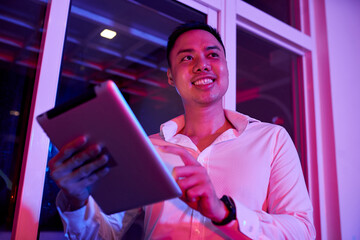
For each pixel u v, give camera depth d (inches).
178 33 49.8
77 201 30.0
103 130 21.9
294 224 31.3
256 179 38.4
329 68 85.1
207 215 27.5
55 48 50.7
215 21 71.4
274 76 97.7
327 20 88.7
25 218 43.8
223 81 44.3
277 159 39.8
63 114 22.4
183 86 44.7
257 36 81.7
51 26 51.0
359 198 80.9
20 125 48.5
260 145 41.3
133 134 21.1
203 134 47.4
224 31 70.6
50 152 48.0
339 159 80.1
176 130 50.2
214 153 41.8
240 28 78.7
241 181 38.5
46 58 49.6
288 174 37.9
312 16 91.1
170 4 67.1
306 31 91.0
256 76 102.7
